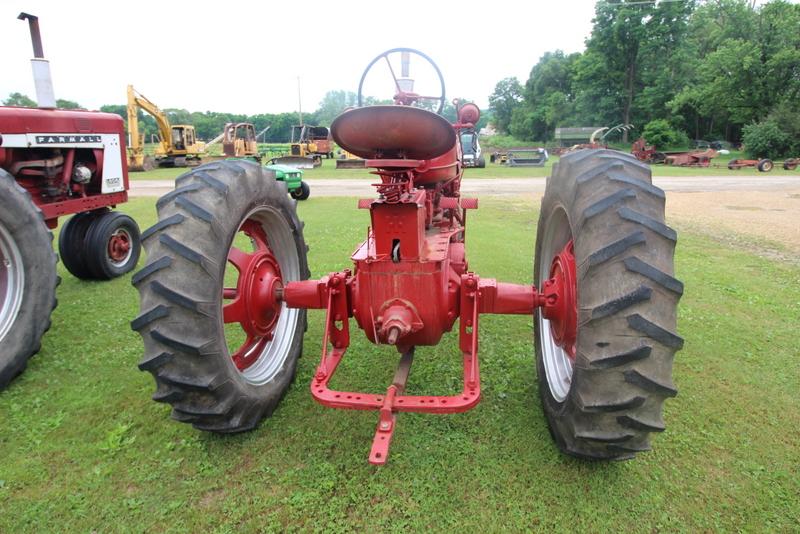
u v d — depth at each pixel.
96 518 2.15
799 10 40.91
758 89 40.88
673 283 1.90
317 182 19.31
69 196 5.37
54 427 2.78
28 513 2.17
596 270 1.97
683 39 50.50
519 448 2.54
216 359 2.34
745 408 2.93
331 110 91.88
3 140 4.52
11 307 3.26
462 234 4.45
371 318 2.54
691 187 17.56
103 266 5.52
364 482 2.32
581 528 2.06
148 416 2.89
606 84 53.78
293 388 3.19
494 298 2.65
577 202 2.18
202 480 2.36
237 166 2.68
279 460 2.48
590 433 2.07
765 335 3.96
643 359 1.90
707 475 2.37
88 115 5.43
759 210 11.62
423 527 2.08
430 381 3.24
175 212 2.34
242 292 2.84
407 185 2.52
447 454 2.50
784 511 2.16
